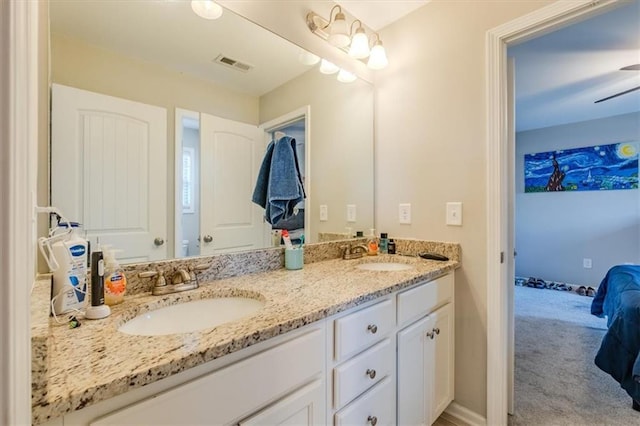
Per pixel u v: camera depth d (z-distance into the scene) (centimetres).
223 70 136
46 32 91
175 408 60
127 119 109
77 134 98
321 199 175
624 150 386
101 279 82
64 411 46
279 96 155
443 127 167
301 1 158
